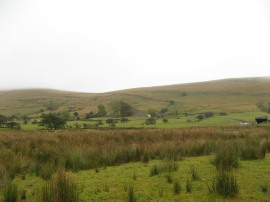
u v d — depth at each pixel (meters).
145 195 7.21
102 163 11.32
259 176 8.45
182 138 17.39
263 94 185.75
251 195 6.84
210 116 101.50
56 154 12.38
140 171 10.01
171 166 9.87
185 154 12.95
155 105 169.50
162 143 14.32
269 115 89.62
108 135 19.23
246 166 9.80
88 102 198.88
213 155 12.37
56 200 6.18
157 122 78.00
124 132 20.86
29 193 7.64
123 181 8.70
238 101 169.62
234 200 6.54
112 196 7.25
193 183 8.07
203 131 21.14
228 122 67.31
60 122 54.44
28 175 9.82
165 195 7.14
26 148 13.95
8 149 14.02
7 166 10.14
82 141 16.38
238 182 7.88
